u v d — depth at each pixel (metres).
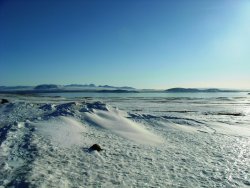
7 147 13.77
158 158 14.76
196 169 13.14
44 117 23.84
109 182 10.73
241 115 43.94
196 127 27.58
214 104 77.69
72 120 23.47
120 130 22.08
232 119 37.00
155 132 23.55
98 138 18.44
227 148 18.14
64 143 15.71
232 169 13.35
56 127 19.53
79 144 16.00
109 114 27.75
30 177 10.06
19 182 9.55
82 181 10.58
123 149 16.09
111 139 18.56
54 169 11.47
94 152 14.59
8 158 12.20
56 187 9.61
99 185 10.34
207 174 12.45
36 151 13.55
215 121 33.44
